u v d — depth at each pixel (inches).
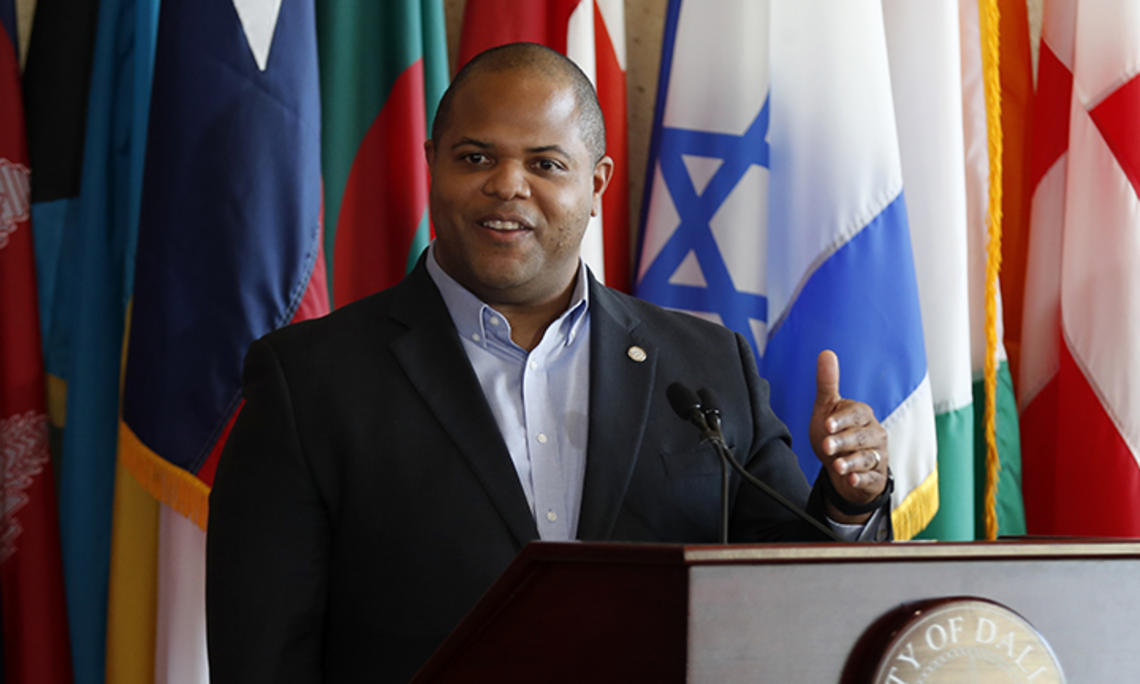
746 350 213.9
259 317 267.9
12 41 289.9
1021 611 114.3
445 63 313.1
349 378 184.9
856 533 174.9
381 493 177.3
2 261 280.8
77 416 287.9
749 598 103.0
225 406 264.2
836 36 319.6
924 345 313.7
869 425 169.2
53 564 279.3
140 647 276.4
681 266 324.5
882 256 312.0
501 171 186.4
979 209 357.1
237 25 275.1
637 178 356.5
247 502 178.4
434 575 173.0
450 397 184.1
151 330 267.9
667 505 185.3
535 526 177.2
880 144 316.2
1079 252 356.8
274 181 272.1
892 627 106.6
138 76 298.0
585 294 201.0
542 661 114.8
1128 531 343.3
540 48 197.9
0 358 278.8
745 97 329.7
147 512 278.8
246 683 168.7
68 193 298.8
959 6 359.3
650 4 362.6
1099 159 356.2
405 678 169.8
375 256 299.7
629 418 189.3
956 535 323.9
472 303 195.2
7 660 276.2
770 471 199.0
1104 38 359.9
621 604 107.7
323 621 180.7
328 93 302.2
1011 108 389.4
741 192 324.8
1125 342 347.6
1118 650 117.6
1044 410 368.8
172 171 270.1
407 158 299.6
